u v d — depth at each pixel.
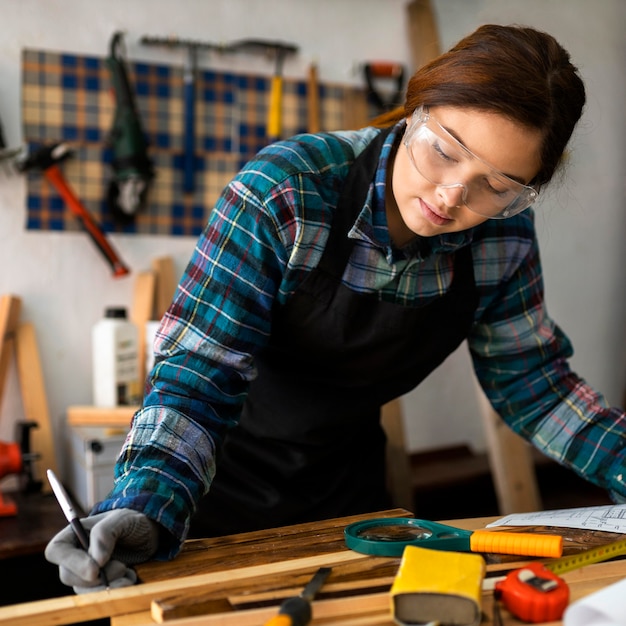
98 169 2.54
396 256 1.27
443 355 1.43
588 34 3.25
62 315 2.51
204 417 1.09
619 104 3.33
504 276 1.43
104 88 2.53
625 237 3.37
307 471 1.51
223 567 1.00
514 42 1.02
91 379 2.55
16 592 1.98
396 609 0.84
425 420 3.03
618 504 1.35
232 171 2.71
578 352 3.31
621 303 3.38
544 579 0.89
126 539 0.96
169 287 2.59
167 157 2.62
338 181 1.24
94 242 2.45
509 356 1.50
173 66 2.61
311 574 0.98
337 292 1.27
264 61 2.73
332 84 2.82
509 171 1.02
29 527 1.98
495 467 2.65
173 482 1.02
